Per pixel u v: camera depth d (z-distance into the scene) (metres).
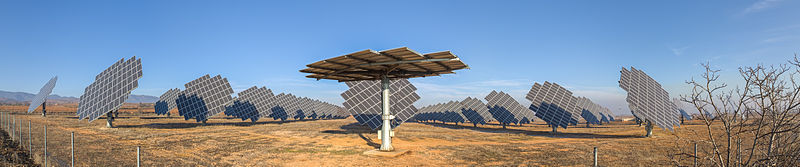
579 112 51.09
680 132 42.56
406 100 37.78
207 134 40.44
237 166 20.19
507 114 60.50
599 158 23.41
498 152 26.06
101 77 49.59
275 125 61.91
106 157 21.41
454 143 34.06
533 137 41.69
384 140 25.50
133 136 36.03
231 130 47.75
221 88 56.66
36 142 27.47
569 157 23.73
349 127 56.12
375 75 25.84
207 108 54.81
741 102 7.64
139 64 42.72
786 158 7.85
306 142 33.06
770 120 7.73
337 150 26.95
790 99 7.12
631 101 38.09
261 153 25.42
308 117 105.75
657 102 42.22
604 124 83.44
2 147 24.91
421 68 24.33
